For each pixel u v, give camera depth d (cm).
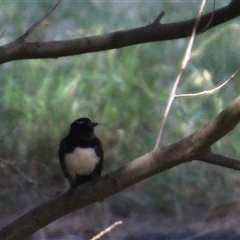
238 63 1305
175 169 1204
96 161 665
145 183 1225
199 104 1253
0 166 1066
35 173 1180
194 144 477
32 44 585
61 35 1344
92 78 1261
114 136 1234
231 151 1201
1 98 1245
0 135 1194
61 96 1248
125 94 1260
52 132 1220
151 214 1186
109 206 1198
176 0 1395
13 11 1324
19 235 533
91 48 600
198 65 1318
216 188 1205
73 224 1125
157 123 1241
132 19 1371
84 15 1365
